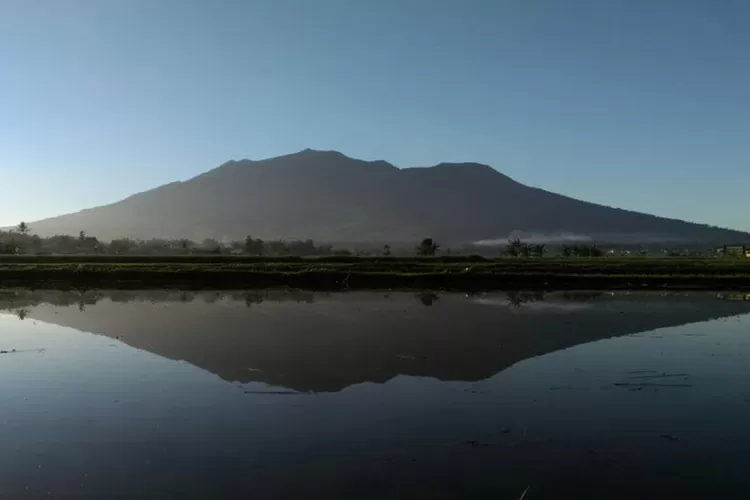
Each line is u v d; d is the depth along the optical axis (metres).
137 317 29.42
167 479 10.06
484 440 11.91
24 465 10.62
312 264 68.19
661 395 15.25
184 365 18.28
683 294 44.56
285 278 52.31
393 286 51.19
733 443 11.84
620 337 23.94
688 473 10.39
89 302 37.22
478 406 14.20
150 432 12.31
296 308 33.72
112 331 24.73
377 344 21.86
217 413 13.54
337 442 11.77
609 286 50.97
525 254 149.12
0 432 12.30
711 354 20.58
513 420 13.17
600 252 148.12
